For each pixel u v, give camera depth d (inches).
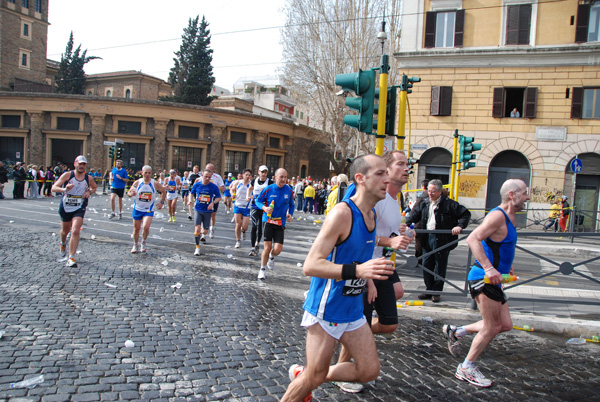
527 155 867.4
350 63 1240.2
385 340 203.2
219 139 1587.1
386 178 115.2
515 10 862.5
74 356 162.6
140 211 370.9
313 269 107.0
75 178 314.7
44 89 2117.4
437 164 922.1
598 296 281.9
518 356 189.5
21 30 2106.3
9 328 186.4
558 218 788.0
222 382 149.9
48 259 329.1
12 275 275.7
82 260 332.8
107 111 1507.1
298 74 1309.1
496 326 158.2
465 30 893.8
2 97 1557.6
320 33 1252.5
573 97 837.8
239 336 196.5
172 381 148.3
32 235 434.3
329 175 2080.5
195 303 243.9
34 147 1546.5
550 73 850.1
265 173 400.5
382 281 164.6
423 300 267.9
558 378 167.3
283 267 361.4
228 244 462.6
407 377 162.6
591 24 826.8
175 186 617.9
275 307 247.3
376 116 244.4
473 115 894.4
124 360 162.1
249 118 1640.0
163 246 420.8
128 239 447.2
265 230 315.6
